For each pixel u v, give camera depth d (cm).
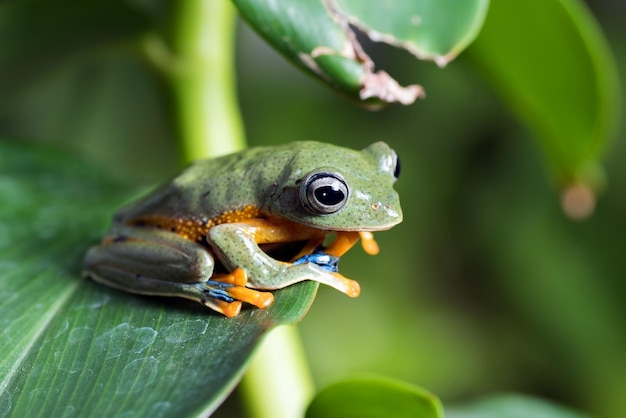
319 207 26
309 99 48
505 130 47
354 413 25
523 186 47
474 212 48
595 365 46
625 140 45
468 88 47
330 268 25
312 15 24
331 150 27
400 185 48
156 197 27
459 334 48
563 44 28
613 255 45
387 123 48
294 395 28
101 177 30
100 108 43
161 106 30
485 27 28
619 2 49
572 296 46
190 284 25
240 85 48
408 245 48
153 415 22
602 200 45
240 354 22
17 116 41
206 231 27
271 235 27
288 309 24
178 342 23
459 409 30
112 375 23
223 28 30
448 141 48
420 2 25
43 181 30
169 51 29
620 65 47
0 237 27
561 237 46
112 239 27
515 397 31
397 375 47
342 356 46
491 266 48
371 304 48
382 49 46
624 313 45
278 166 27
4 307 25
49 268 27
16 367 24
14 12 28
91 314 25
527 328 47
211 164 28
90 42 30
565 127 30
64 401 23
